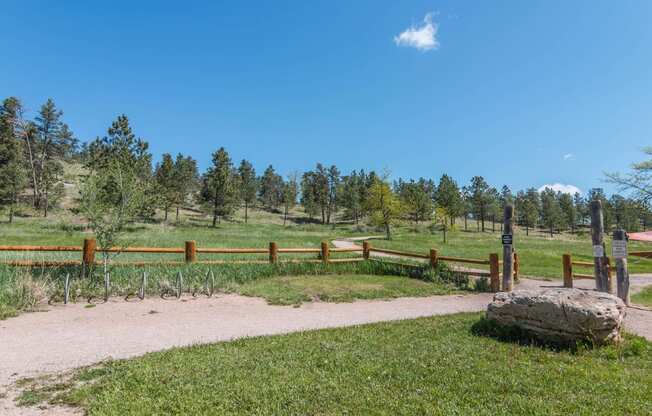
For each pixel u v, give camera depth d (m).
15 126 50.75
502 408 3.78
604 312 5.82
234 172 73.00
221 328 7.22
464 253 28.77
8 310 7.82
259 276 12.88
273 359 5.16
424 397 4.02
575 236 86.44
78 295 9.27
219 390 4.13
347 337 6.36
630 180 18.67
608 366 5.06
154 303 9.19
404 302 10.51
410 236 54.53
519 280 15.33
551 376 4.64
